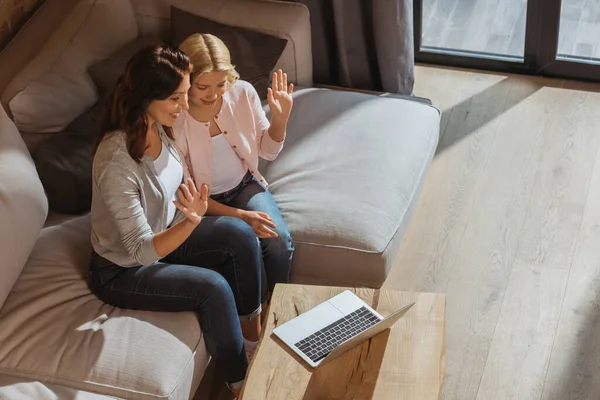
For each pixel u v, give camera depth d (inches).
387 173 123.6
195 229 105.9
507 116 157.8
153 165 96.7
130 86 90.4
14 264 98.8
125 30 134.4
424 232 135.2
